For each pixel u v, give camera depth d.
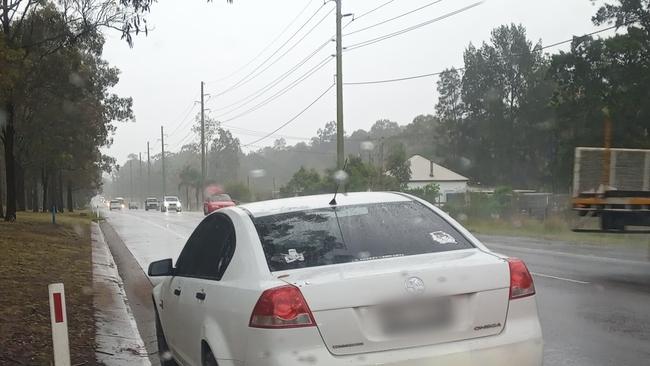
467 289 4.05
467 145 79.56
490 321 4.08
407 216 4.87
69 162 36.78
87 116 34.47
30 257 15.41
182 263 5.78
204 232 5.52
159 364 6.88
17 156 36.88
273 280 4.04
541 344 4.21
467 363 3.93
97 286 12.13
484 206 33.41
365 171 41.50
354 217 4.79
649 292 10.27
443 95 83.19
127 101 41.84
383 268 4.07
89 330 8.27
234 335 4.10
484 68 78.38
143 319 9.59
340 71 32.34
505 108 77.50
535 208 33.06
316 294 3.85
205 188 70.00
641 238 20.69
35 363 6.48
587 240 20.80
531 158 76.62
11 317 8.30
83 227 31.33
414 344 3.90
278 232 4.55
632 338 7.22
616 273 12.59
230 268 4.48
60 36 20.62
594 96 41.94
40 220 32.09
